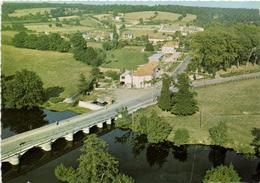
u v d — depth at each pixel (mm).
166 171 87625
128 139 105062
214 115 115625
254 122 111062
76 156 94250
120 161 91688
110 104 124688
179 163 91812
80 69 176625
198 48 170375
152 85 150750
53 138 95688
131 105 123000
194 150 98375
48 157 93438
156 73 164000
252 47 181250
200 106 123125
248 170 88625
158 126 100562
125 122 109500
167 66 184125
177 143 99938
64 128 102250
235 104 125875
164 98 116875
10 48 198250
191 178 84812
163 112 118062
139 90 144125
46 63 182250
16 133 105250
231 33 179375
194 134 103875
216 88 143625
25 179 83000
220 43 168875
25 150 89000
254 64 187250
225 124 105000
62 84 151750
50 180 82562
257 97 133000
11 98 121375
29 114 120312
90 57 189125
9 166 87188
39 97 126625
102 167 70500
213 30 183875
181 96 114062
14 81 124375
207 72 171375
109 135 107375
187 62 195250
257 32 183500
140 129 106062
